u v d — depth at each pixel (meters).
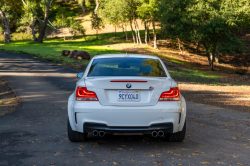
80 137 4.48
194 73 31.38
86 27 80.56
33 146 4.31
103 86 3.97
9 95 10.66
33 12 67.19
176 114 4.02
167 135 4.61
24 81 14.73
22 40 72.12
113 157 3.80
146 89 3.98
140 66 4.61
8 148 4.18
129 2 51.19
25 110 7.70
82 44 56.50
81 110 3.97
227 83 21.50
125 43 57.00
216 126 6.10
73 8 103.25
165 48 54.53
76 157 3.79
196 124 6.27
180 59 46.03
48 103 8.93
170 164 3.53
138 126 3.92
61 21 84.81
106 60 4.82
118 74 4.36
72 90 12.19
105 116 3.92
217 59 47.66
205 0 34.97
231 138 5.04
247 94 12.73
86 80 4.11
